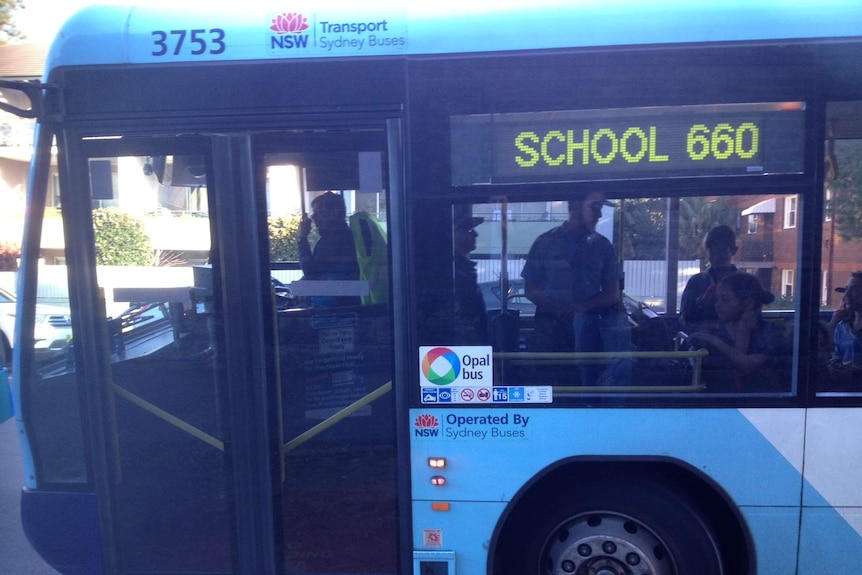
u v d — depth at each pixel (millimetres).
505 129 3305
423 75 3328
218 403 3576
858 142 3184
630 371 3326
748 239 3254
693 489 3459
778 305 3258
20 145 21844
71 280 3523
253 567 3580
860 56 3178
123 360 3590
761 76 3205
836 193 3195
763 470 3270
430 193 3334
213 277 3523
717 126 3227
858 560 3262
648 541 3449
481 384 3357
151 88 3420
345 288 3492
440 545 3418
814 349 3227
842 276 3215
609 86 3260
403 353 3389
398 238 3365
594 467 3451
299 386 3541
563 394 3336
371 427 3520
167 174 3484
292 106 3385
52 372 3586
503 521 3381
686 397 3287
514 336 3348
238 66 3398
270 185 3455
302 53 3371
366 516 3537
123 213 3516
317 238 3480
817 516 3262
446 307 3354
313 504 3559
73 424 3592
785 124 3201
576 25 3271
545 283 3330
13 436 7543
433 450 3393
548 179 3301
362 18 3367
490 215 3328
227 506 3594
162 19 3449
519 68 3289
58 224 3576
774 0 3236
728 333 3279
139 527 3635
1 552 4906
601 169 3281
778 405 3244
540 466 3352
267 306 3510
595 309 3316
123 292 3553
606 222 3299
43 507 3602
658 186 3256
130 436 3613
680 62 3236
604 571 3480
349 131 3406
